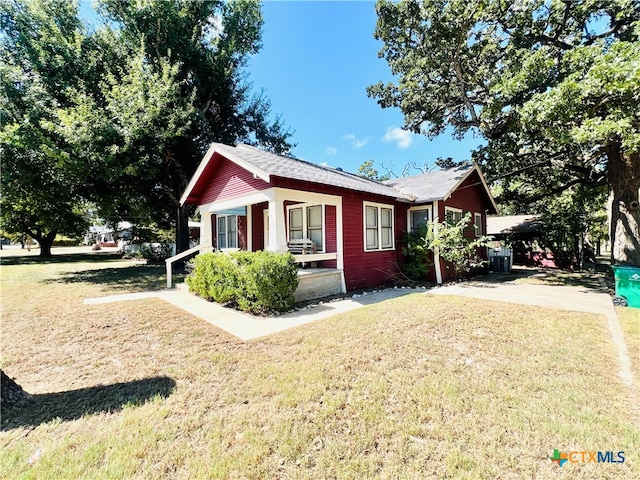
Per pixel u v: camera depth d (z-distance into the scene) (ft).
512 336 13.85
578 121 23.97
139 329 15.92
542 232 50.90
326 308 20.42
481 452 6.59
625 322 16.06
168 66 39.19
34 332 15.44
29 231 73.41
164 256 63.98
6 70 34.78
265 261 18.70
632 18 29.22
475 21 33.01
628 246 30.25
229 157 24.81
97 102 38.81
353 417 7.84
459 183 33.58
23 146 31.86
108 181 35.40
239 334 14.90
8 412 8.16
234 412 8.17
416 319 16.31
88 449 6.75
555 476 5.93
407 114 47.67
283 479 5.93
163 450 6.73
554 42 33.65
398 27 39.22
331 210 27.91
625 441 6.89
